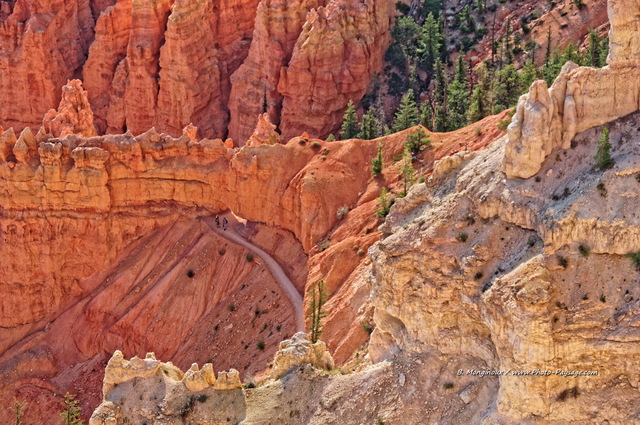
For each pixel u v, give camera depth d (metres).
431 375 131.38
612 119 126.69
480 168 132.88
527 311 118.00
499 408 121.50
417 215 136.75
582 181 123.50
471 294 127.19
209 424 140.25
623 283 118.88
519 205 126.12
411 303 133.00
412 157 197.88
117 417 143.25
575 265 120.81
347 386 136.88
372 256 138.25
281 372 143.50
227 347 193.50
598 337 118.12
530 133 126.12
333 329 169.75
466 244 129.88
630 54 125.56
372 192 197.12
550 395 119.19
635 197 120.31
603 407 118.31
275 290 196.12
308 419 136.38
